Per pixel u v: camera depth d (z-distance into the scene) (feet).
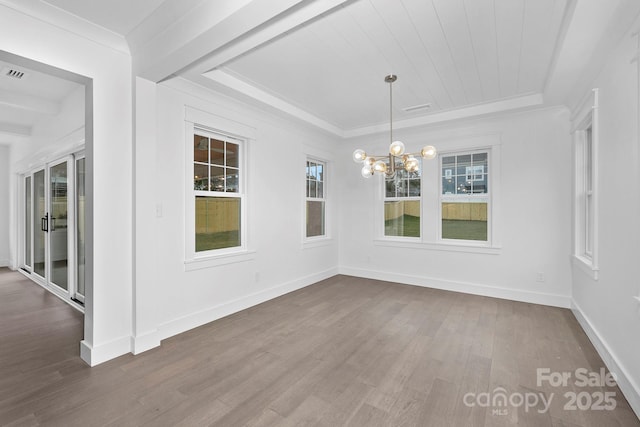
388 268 16.56
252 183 12.34
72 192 12.57
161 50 7.30
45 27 6.73
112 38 7.77
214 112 10.74
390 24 7.30
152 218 8.61
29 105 12.09
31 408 5.93
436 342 8.91
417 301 12.85
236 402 6.14
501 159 13.25
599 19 6.17
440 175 15.12
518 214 12.91
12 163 19.44
